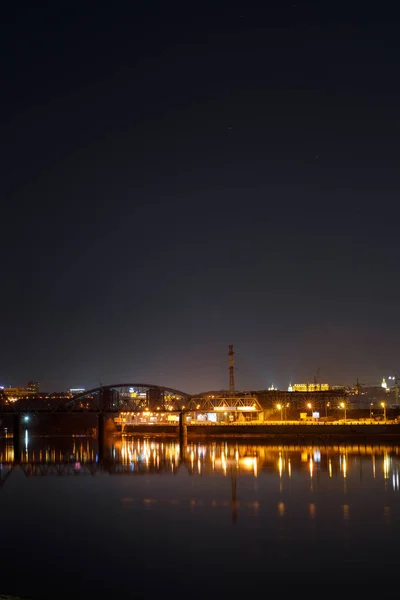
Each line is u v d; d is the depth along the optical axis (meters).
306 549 77.50
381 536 82.56
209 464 159.88
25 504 109.06
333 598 62.28
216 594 63.59
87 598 62.69
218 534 85.12
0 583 67.12
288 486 120.19
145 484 128.25
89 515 98.69
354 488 116.56
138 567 72.06
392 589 64.19
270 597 62.66
